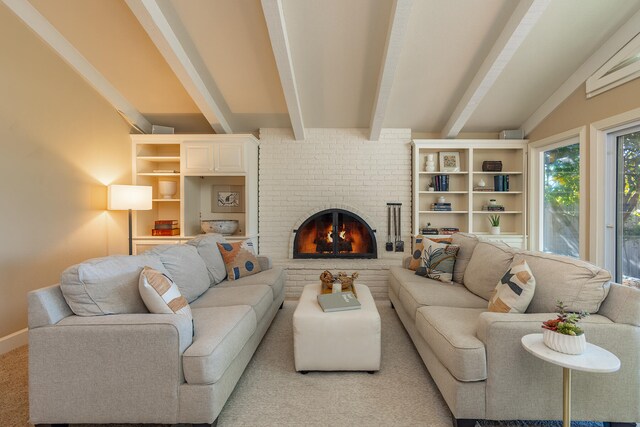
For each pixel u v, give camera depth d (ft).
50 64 10.35
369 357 7.13
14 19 9.18
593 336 5.10
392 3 9.05
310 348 7.10
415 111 14.07
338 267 13.79
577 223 12.41
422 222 15.97
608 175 10.64
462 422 5.32
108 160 13.03
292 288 13.89
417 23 9.76
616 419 5.19
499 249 8.25
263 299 8.46
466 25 9.82
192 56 11.14
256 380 6.99
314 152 15.34
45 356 5.15
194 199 15.53
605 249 10.66
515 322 5.23
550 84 12.42
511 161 15.84
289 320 10.68
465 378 5.18
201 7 9.36
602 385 5.19
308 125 15.11
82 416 5.17
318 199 15.38
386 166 15.30
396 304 10.57
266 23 9.16
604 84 10.35
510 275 6.23
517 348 5.17
